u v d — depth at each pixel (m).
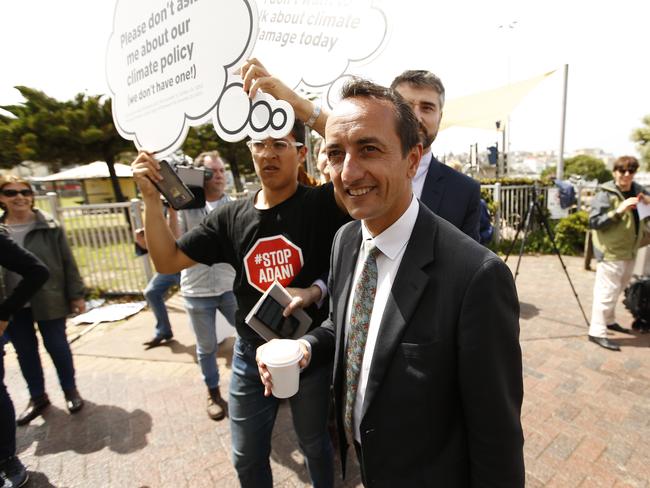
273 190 1.73
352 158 0.98
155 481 2.30
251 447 1.73
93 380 3.49
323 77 1.70
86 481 2.32
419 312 1.00
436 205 1.91
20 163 17.08
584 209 8.89
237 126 1.53
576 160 36.84
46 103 15.85
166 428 2.77
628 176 3.52
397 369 1.01
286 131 1.45
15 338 2.86
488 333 0.91
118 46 1.72
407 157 1.03
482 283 0.92
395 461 1.06
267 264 1.75
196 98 1.57
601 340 3.71
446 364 0.97
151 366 3.72
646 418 2.62
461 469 1.04
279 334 1.60
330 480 1.86
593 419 2.64
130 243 5.78
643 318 4.00
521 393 1.00
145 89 1.68
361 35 1.64
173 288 6.27
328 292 1.64
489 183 8.83
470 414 0.96
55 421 2.90
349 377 1.23
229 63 1.48
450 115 8.83
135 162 1.71
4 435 2.23
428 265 1.02
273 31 1.64
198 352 2.91
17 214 2.81
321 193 1.77
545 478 2.17
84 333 4.62
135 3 1.63
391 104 0.98
